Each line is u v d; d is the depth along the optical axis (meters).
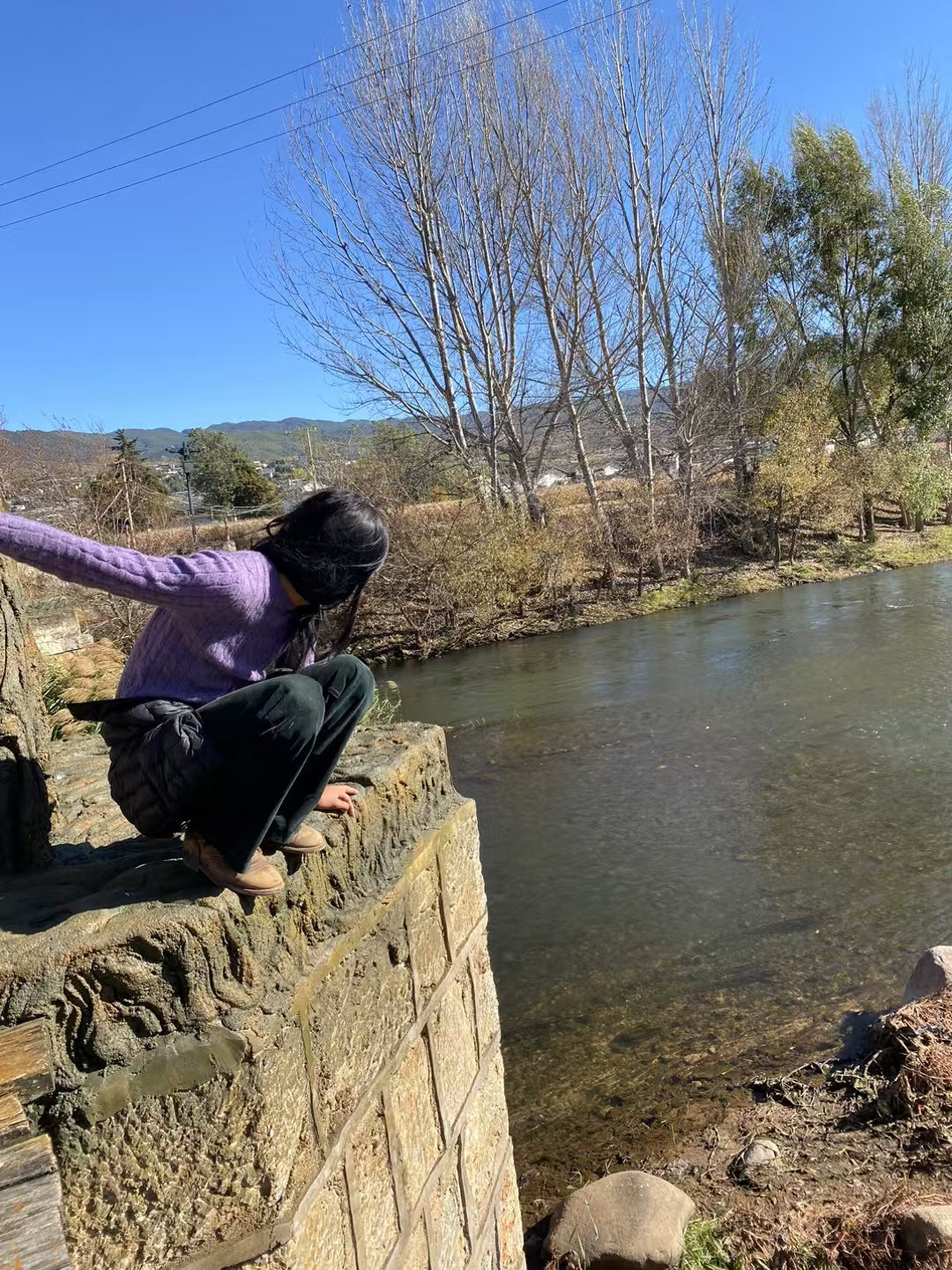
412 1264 2.50
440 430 22.69
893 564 23.02
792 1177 3.90
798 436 23.27
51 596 9.38
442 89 20.94
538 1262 3.72
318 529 1.99
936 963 5.07
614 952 6.12
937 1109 4.07
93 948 1.72
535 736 11.38
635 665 14.77
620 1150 4.30
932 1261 3.22
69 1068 1.71
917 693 11.47
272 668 2.09
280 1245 1.90
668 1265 3.49
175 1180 1.79
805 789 8.70
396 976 2.51
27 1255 1.43
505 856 7.89
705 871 7.19
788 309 27.25
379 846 2.52
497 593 18.83
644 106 22.36
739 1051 4.93
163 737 1.89
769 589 21.12
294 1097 1.97
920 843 7.24
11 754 2.27
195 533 16.69
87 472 16.08
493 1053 3.28
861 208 26.33
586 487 22.97
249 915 1.92
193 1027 1.81
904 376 26.86
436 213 21.33
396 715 12.88
